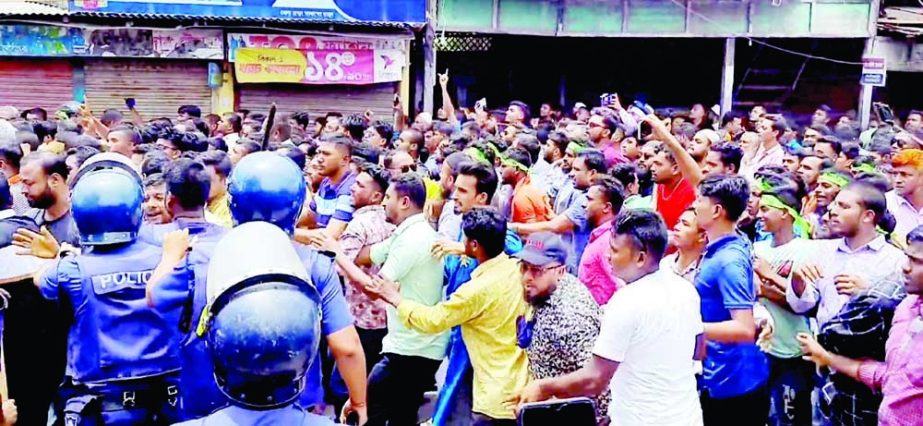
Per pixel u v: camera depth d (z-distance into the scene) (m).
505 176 7.48
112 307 3.78
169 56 14.75
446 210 6.89
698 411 4.00
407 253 5.55
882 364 4.14
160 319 3.79
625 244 3.91
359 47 15.41
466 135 9.69
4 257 4.83
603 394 4.37
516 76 20.08
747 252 4.57
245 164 3.38
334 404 6.16
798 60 18.95
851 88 18.34
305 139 10.54
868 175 6.21
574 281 4.63
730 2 16.83
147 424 3.82
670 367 3.87
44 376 5.08
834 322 4.31
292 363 2.03
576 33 17.00
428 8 16.06
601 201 5.88
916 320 3.87
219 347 2.03
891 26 17.08
